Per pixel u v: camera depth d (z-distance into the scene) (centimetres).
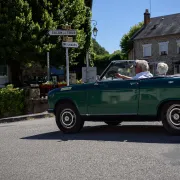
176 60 4566
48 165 561
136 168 518
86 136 799
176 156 577
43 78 2825
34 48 1792
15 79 2233
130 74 848
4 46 1775
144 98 753
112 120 800
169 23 4816
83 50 2603
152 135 766
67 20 2030
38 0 1914
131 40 5053
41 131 927
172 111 738
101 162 561
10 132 941
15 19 1770
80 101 825
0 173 532
